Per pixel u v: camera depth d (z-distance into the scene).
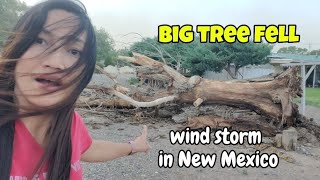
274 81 8.98
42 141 0.91
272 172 5.86
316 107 19.55
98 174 5.01
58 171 0.92
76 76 0.82
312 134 9.14
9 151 0.85
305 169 6.18
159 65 9.98
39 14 0.82
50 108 0.82
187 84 9.34
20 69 0.80
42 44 0.82
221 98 9.19
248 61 27.75
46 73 0.80
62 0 0.85
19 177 0.87
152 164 5.75
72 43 0.82
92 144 1.39
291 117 9.09
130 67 14.17
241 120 8.81
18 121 0.89
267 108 8.91
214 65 27.41
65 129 0.91
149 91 10.29
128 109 10.46
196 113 9.36
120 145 1.50
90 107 10.24
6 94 0.81
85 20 0.85
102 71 9.65
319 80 43.28
